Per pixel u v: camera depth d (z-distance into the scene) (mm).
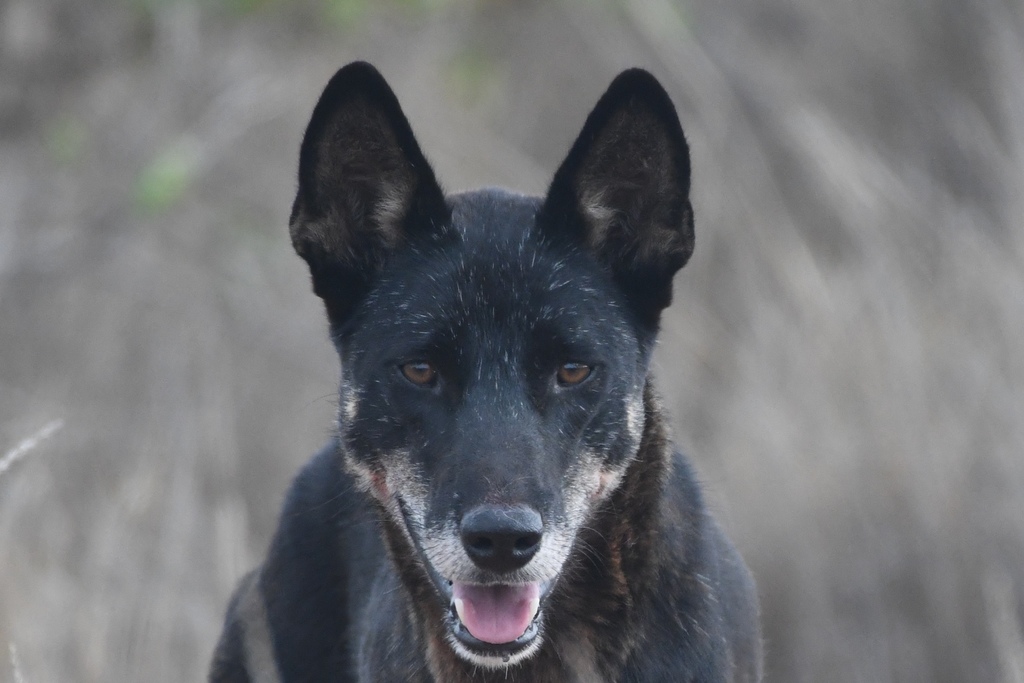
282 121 17578
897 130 18266
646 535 7918
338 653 9211
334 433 9039
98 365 15297
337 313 8375
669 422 8422
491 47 20125
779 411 12617
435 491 7426
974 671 11117
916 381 12297
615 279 8195
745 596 8633
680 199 8195
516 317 7711
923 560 11578
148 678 10891
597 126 8039
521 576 7246
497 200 8422
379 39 18391
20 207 16969
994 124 16906
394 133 8102
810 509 12016
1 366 15523
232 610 9719
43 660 10555
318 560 9273
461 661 7949
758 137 17734
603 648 7930
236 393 15242
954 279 13430
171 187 15789
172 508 12047
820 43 19156
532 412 7578
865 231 14141
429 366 7742
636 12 17094
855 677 11297
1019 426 11906
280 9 18578
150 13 18391
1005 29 16719
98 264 16641
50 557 11781
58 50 18312
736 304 15031
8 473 12555
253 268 16328
